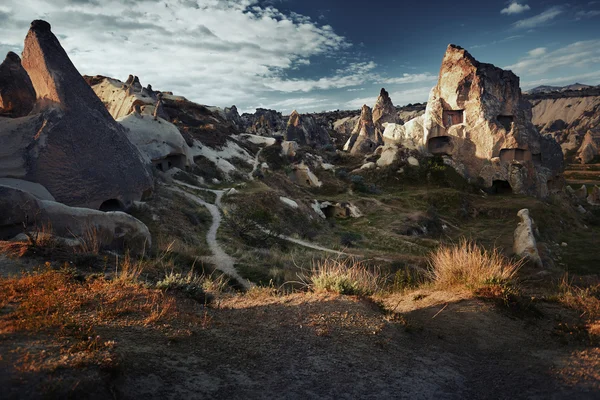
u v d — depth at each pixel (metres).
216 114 77.50
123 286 5.82
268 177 49.06
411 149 61.03
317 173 58.47
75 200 19.25
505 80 60.22
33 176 17.94
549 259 26.06
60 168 18.91
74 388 2.75
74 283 5.78
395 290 8.62
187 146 42.97
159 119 41.84
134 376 3.25
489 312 6.18
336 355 4.42
